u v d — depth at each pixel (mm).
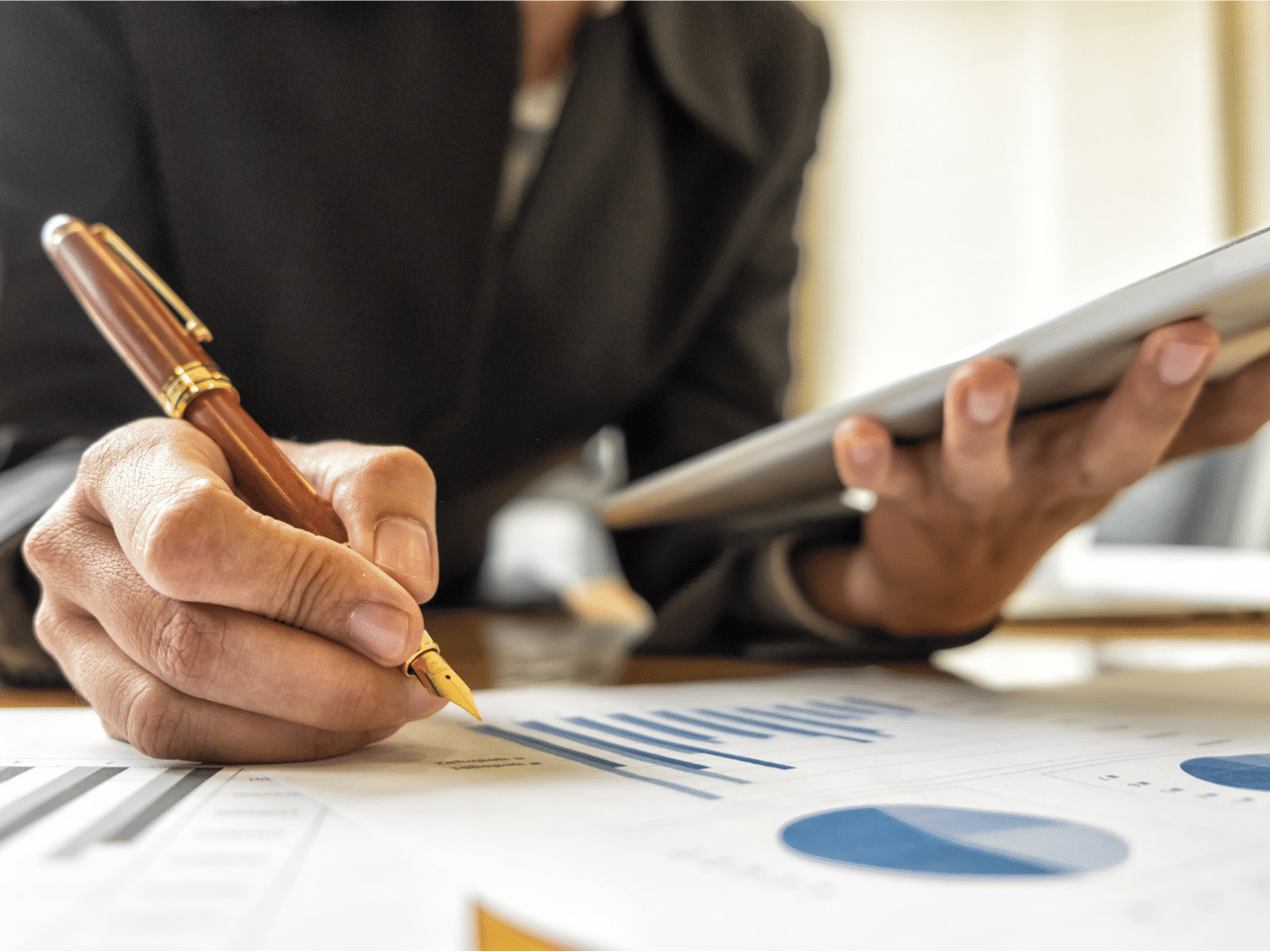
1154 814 202
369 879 156
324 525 274
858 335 1863
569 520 1158
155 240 596
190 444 276
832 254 1897
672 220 750
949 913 144
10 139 546
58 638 292
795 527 569
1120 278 1527
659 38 695
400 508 276
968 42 1723
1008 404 337
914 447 427
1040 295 1626
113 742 282
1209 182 1423
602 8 734
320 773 242
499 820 196
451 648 624
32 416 493
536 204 673
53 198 551
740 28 752
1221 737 300
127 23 572
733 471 423
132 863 163
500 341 691
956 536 458
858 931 137
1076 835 186
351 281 610
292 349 612
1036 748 280
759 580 548
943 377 344
